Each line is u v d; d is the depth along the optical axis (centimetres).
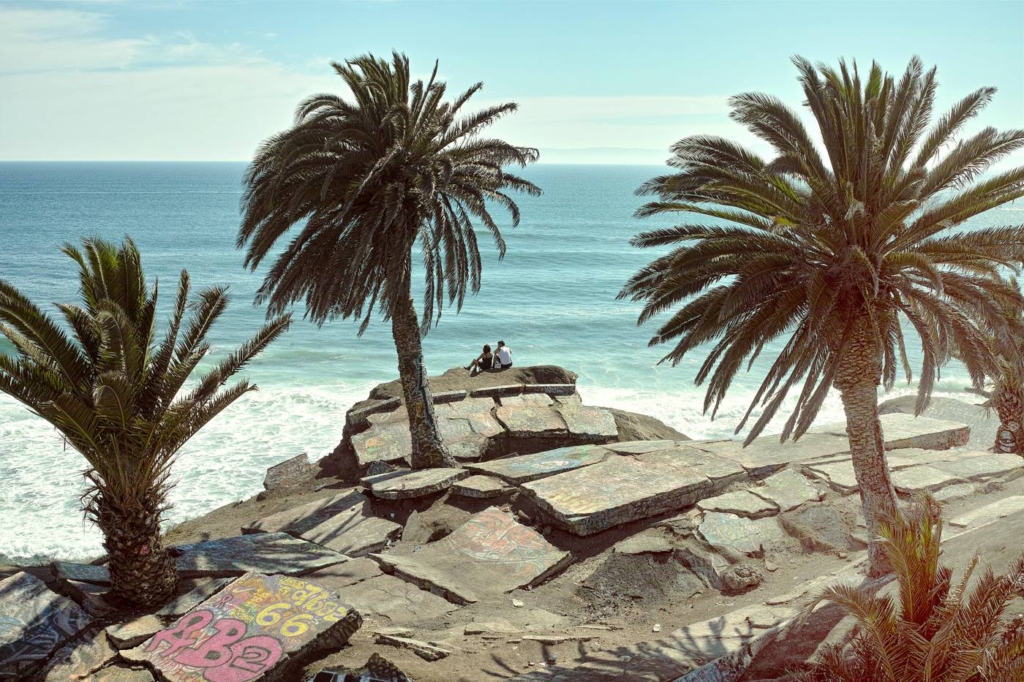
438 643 1084
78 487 2441
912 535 716
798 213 1160
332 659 1010
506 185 2034
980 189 1077
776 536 1463
